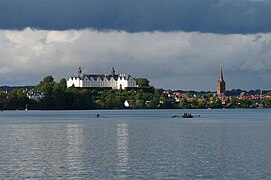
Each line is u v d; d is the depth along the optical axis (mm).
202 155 127375
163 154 129750
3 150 139375
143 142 163875
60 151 137125
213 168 106688
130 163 114062
